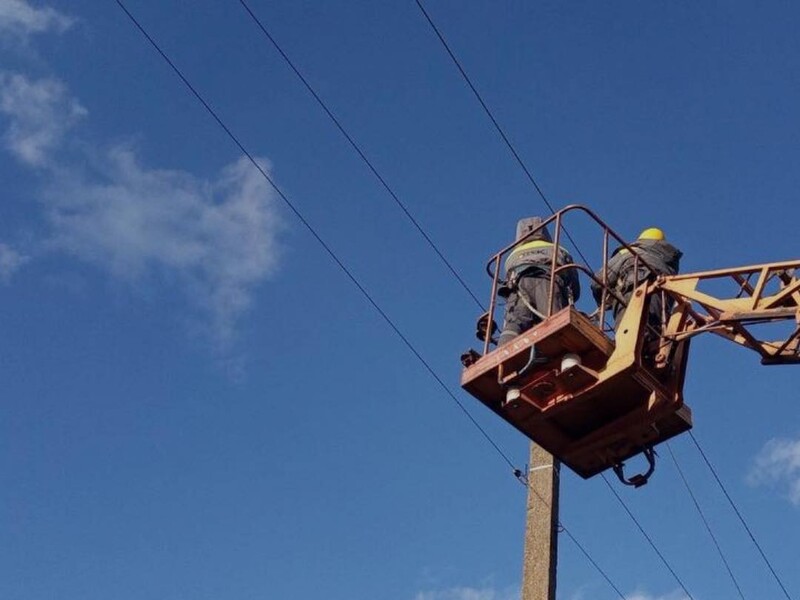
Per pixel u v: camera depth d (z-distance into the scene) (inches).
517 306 596.7
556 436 600.7
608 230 599.8
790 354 569.9
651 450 594.6
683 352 588.1
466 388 596.1
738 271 581.9
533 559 662.5
